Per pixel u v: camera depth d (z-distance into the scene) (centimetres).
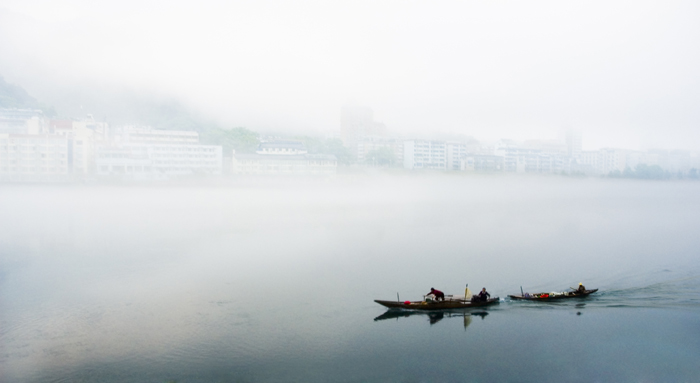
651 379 2828
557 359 3083
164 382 2827
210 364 3055
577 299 4181
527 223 10081
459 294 4522
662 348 3216
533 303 4059
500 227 9462
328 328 3616
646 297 4231
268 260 6219
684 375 2884
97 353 3234
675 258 6150
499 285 4797
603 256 6316
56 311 4134
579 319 3725
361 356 3139
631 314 3809
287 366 3009
